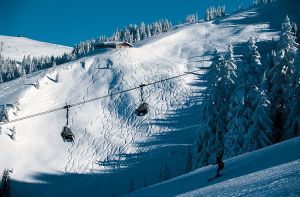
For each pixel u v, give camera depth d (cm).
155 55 17712
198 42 18588
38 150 11038
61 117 12781
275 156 2364
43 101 14075
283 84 4203
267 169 1855
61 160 10394
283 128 4097
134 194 3384
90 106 13175
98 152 10431
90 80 15225
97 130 11619
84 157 10344
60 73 15812
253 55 4412
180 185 2816
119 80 14675
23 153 10869
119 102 13012
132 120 11731
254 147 3981
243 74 4375
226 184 1789
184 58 16875
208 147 4600
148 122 11375
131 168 9244
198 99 12081
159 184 3509
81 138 11325
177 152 9344
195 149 4766
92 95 14012
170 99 12481
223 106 4641
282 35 4366
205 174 2892
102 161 9956
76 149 10819
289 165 1705
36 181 9538
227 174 2445
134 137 10762
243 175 2048
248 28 19150
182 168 8525
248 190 1290
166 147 9756
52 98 14312
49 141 11538
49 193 9025
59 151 10869
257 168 2167
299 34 10144
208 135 4650
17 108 13088
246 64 4403
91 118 12375
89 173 9525
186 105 11894
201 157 4656
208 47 17450
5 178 9012
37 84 14875
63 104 13788
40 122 12619
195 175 3095
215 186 1883
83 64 16388
